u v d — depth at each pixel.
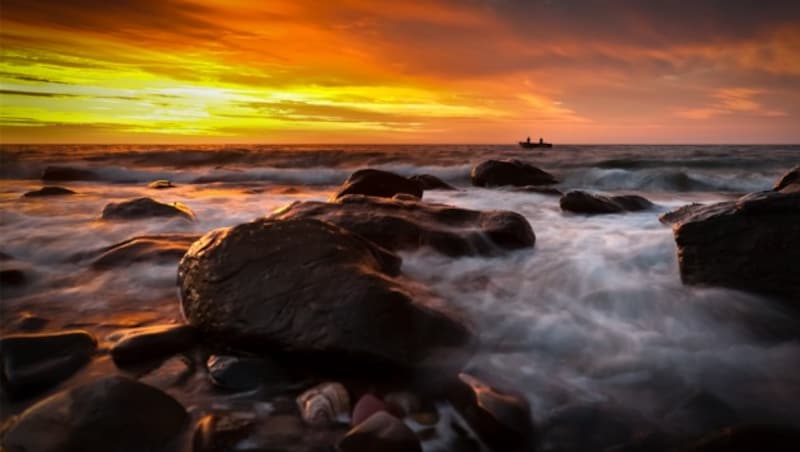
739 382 2.88
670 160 23.62
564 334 3.55
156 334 3.19
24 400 2.65
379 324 2.94
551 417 2.55
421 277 4.75
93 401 2.29
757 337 3.47
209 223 7.84
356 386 2.84
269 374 2.90
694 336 3.51
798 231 3.92
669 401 2.69
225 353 3.14
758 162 22.33
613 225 7.32
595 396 2.74
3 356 2.83
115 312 3.92
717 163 22.11
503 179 15.00
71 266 5.18
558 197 11.55
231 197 12.15
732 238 4.12
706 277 4.05
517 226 5.67
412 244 5.22
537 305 4.12
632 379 2.93
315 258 3.37
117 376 2.47
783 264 3.83
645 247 5.62
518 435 2.35
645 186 16.50
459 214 5.96
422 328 3.04
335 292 3.10
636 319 3.82
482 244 5.43
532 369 3.05
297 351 2.95
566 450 2.31
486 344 3.39
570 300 4.22
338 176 18.73
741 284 3.91
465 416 2.54
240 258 3.44
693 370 3.02
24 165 21.77
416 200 6.71
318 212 5.64
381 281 3.20
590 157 29.28
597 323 3.75
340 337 2.90
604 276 4.75
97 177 18.88
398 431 2.25
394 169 21.95
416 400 2.71
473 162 25.86
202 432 2.33
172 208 7.70
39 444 2.10
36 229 6.85
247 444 2.29
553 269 5.02
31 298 4.23
